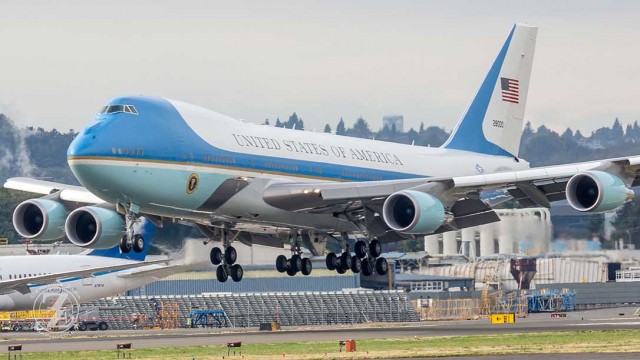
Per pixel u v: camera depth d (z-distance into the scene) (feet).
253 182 633.61
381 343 573.33
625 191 602.85
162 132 593.42
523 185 631.15
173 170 595.47
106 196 590.55
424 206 609.42
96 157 570.46
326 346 567.59
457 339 592.60
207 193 615.57
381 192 627.87
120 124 582.35
